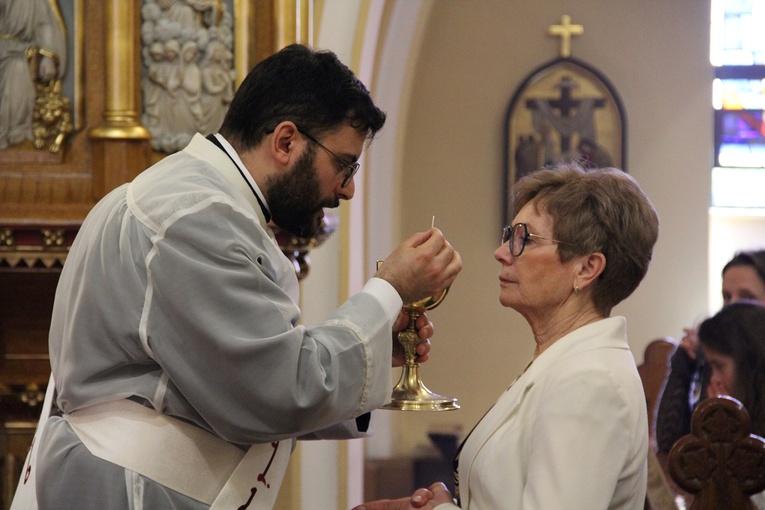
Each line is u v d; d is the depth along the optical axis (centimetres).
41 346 521
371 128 338
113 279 305
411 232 1212
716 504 338
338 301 751
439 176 1208
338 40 734
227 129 339
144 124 523
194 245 296
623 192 313
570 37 1205
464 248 1207
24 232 483
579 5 1207
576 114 1200
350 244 758
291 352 292
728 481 338
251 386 290
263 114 329
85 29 518
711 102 1212
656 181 1210
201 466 316
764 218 1235
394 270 329
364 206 999
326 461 721
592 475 275
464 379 1200
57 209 495
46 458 321
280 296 305
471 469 313
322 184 334
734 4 1250
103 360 311
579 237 309
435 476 1120
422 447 1174
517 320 1200
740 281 628
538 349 323
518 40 1208
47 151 512
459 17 1207
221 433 302
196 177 321
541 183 323
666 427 568
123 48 508
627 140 1207
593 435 279
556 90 1203
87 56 517
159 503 309
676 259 1205
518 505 295
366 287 326
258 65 338
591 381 285
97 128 507
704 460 338
